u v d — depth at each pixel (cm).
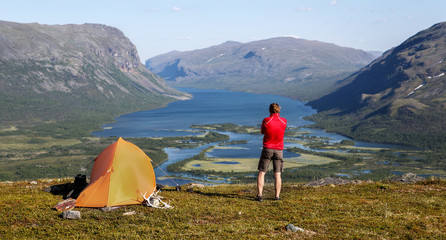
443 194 1794
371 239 1138
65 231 1239
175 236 1179
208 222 1355
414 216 1388
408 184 2128
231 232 1223
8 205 1518
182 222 1352
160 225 1316
